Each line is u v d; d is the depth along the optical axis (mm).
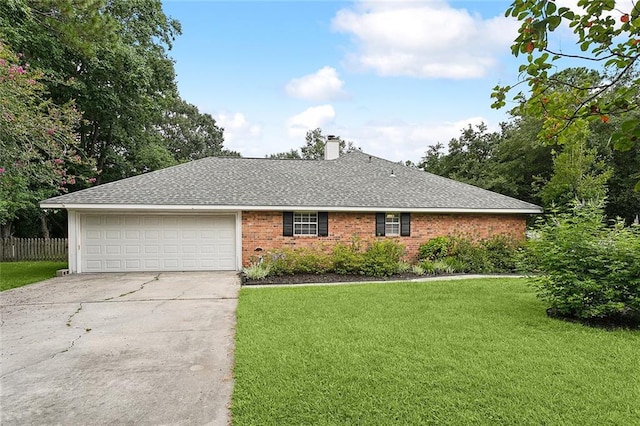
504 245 12898
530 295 8281
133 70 17359
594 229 6555
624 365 4285
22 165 9945
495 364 4285
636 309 6020
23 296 8281
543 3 2021
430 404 3365
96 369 4238
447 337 5266
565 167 15531
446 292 8617
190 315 6609
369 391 3613
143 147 23391
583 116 2537
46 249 17594
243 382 3830
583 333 5520
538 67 2492
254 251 12531
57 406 3416
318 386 3725
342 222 13148
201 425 3080
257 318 6289
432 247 13195
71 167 17422
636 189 1917
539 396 3514
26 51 13961
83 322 6180
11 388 3779
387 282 10258
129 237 12102
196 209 11945
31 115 9852
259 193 13016
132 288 9234
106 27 11641
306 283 10273
